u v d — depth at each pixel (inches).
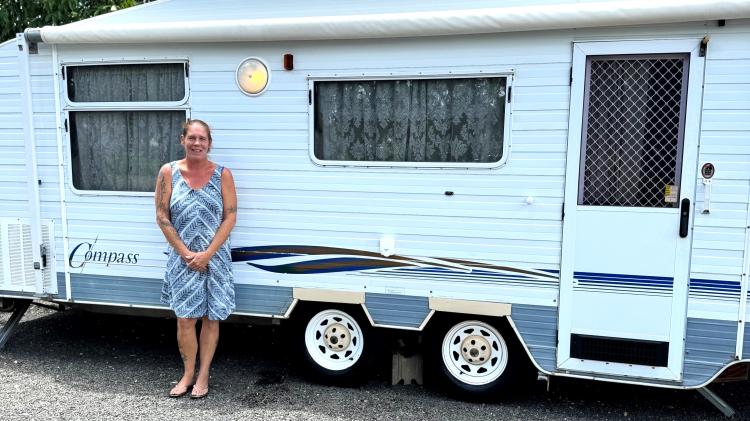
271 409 137.6
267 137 144.6
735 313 121.6
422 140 136.6
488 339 139.9
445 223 136.1
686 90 120.6
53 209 158.7
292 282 146.3
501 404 141.2
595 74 125.2
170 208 137.3
